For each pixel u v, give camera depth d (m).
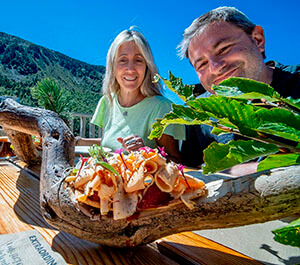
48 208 0.53
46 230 0.63
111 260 0.49
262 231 0.64
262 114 0.33
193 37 1.41
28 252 0.50
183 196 0.44
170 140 1.62
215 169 0.35
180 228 0.48
